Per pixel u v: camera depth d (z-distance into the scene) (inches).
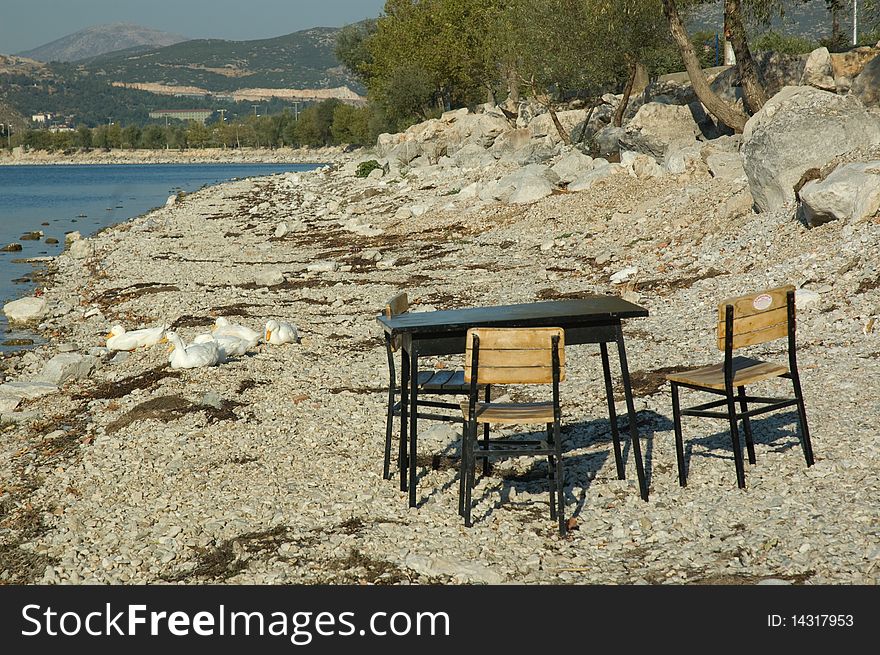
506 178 1268.5
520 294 731.4
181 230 1508.4
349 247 1129.4
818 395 390.9
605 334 299.6
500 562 261.1
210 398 449.1
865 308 512.7
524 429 390.0
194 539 292.2
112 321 758.5
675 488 306.5
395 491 323.0
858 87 1050.7
